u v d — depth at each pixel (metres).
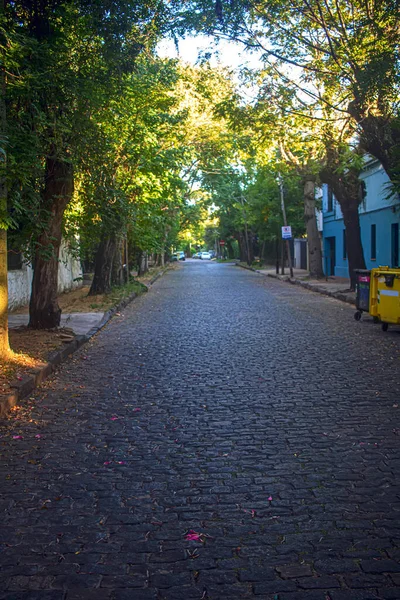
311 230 30.92
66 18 10.05
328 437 6.00
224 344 11.88
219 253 110.75
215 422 6.60
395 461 5.30
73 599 3.30
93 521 4.24
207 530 4.07
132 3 10.09
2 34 8.02
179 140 21.98
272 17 14.59
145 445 5.89
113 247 22.23
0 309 9.02
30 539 3.99
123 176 17.75
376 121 14.30
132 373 9.29
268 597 3.29
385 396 7.57
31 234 10.82
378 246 27.19
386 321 13.16
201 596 3.32
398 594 3.30
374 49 12.55
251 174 41.81
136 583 3.45
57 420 6.79
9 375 8.22
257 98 16.39
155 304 21.03
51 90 9.48
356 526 4.09
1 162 7.82
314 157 22.25
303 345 11.53
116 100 11.17
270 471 5.12
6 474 5.17
